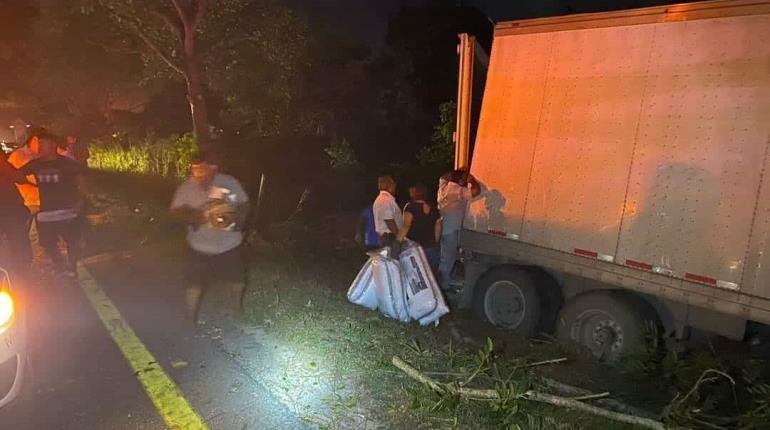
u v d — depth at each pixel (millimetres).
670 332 5492
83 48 24219
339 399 4520
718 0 5027
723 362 5059
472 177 7086
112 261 8680
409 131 21953
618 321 5590
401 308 6250
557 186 6199
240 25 15961
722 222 4930
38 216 7410
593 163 5883
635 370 5156
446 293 7523
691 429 4000
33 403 4469
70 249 7723
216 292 6992
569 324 6023
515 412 4215
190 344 5586
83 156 17594
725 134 4949
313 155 19234
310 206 13828
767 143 4711
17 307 4062
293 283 7270
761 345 5496
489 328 6578
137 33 16047
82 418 4277
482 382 4781
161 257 8875
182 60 16469
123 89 26781
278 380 4855
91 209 13258
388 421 4230
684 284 5152
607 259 5715
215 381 4852
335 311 6258
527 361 5453
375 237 7422
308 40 17062
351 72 22750
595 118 5887
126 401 4531
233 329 5930
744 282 4781
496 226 6824
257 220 11344
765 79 4750
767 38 4750
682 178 5199
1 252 4539
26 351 4133
